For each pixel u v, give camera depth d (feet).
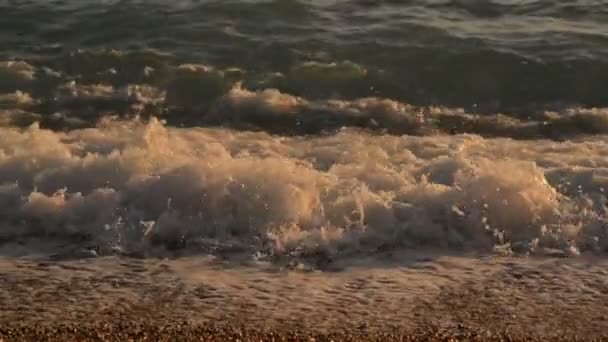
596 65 59.67
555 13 70.54
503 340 28.58
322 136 49.03
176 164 39.37
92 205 36.94
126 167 39.17
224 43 63.41
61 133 47.85
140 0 70.64
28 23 67.10
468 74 59.06
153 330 28.91
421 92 56.85
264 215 36.24
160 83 57.36
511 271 33.30
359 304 30.76
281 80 58.03
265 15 67.92
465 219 36.09
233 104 53.42
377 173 39.29
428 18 68.49
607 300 31.17
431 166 40.47
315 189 37.29
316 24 66.74
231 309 30.32
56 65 59.82
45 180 38.86
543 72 59.06
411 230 35.76
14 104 53.83
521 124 52.08
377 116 52.60
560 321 29.76
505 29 66.39
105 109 53.72
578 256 34.53
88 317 29.66
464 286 32.09
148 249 34.91
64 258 34.09
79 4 70.03
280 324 29.37
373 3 71.61
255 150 44.80
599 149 45.29
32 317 29.58
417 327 29.25
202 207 36.65
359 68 59.11
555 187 38.91
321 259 34.24
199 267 33.55
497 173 37.50
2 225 36.37
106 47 63.10
